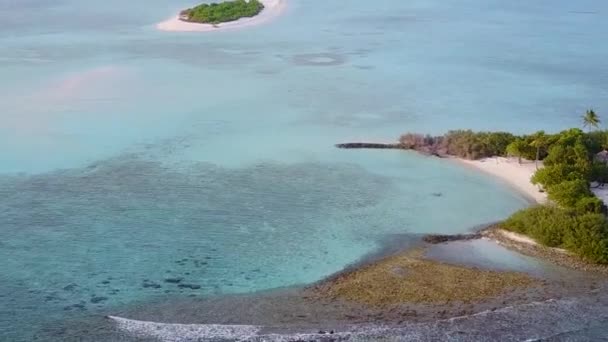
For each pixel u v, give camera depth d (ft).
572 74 257.55
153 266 120.88
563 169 152.56
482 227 137.49
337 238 132.26
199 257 124.26
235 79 242.17
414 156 175.73
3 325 102.78
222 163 168.04
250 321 104.01
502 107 216.74
